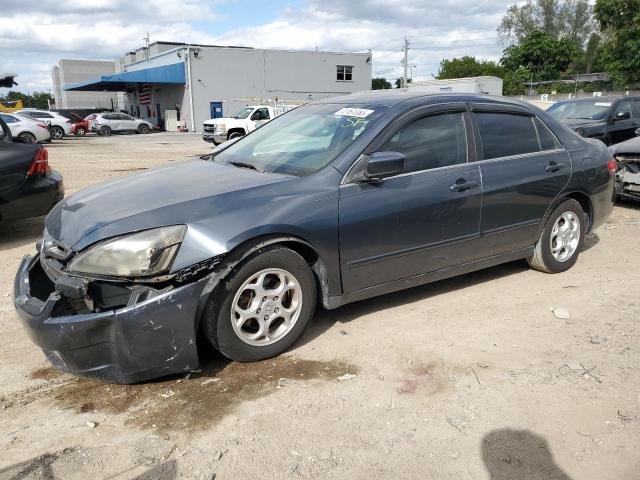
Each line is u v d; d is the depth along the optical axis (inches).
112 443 110.0
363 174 149.4
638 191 312.5
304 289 142.3
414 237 159.6
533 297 184.9
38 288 134.3
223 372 136.0
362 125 159.2
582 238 210.4
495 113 183.6
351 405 122.3
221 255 125.1
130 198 139.4
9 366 141.3
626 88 1421.0
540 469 102.8
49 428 115.3
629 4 1379.2
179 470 102.0
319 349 147.9
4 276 210.8
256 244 131.5
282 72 1702.8
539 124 196.2
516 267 215.6
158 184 149.9
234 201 134.3
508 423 116.1
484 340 153.5
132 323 118.8
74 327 117.8
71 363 121.7
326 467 102.9
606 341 152.6
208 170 163.8
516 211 184.2
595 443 110.0
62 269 126.7
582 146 207.2
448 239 167.8
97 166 612.1
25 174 243.4
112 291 122.8
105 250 121.7
